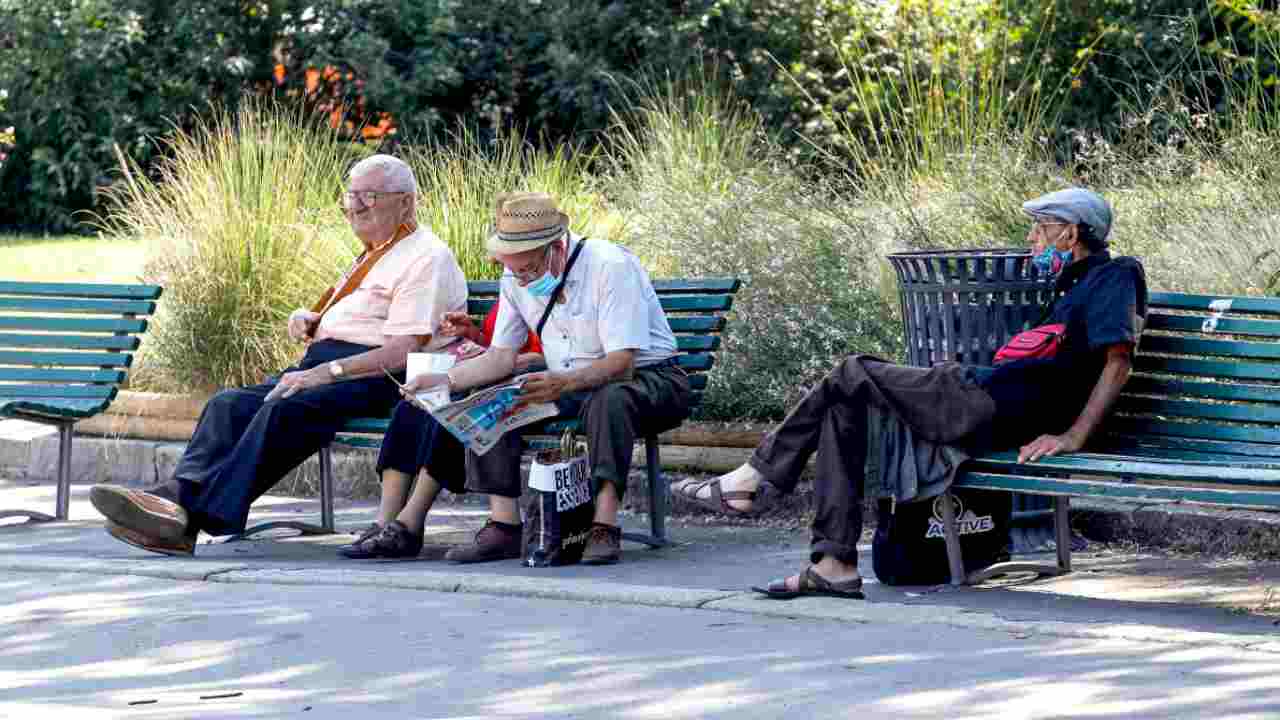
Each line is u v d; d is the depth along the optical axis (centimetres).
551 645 813
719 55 2261
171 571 1011
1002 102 1673
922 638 809
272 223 1456
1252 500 827
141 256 1678
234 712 707
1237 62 1848
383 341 1123
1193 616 850
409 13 2602
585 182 1574
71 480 1418
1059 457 893
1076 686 711
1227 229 1267
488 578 957
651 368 1069
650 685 734
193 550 1080
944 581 954
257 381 1419
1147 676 724
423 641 826
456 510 1280
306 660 793
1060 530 974
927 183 1480
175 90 2630
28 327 1287
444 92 2616
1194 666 741
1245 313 922
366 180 1122
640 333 1041
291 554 1096
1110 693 698
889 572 949
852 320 1295
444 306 1125
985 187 1406
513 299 1073
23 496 1340
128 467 1401
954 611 849
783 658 775
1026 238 1323
